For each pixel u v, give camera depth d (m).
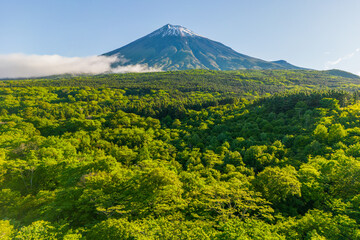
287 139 70.88
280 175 31.50
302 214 29.39
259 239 17.88
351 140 55.06
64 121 114.62
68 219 28.22
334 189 30.38
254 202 28.44
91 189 29.25
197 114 131.75
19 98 172.75
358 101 96.56
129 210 25.14
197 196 30.53
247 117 108.50
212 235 19.56
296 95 111.50
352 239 18.28
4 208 29.11
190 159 65.19
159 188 28.75
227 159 62.97
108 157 43.38
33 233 18.70
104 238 19.48
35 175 40.00
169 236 18.77
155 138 99.69
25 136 78.00
